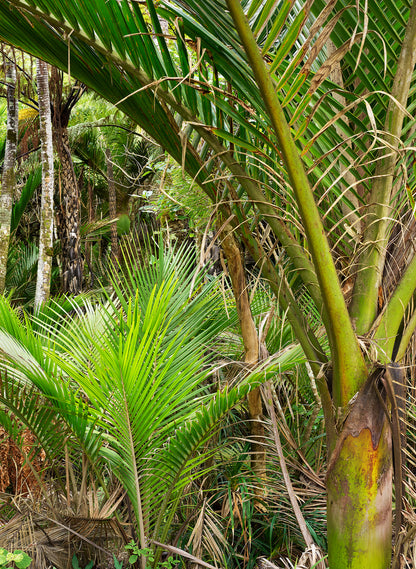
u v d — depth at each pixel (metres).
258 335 2.20
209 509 2.23
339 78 1.59
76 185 5.98
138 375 1.57
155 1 1.23
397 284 1.43
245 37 1.07
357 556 1.24
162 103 1.45
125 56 1.31
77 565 1.91
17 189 8.55
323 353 1.49
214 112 1.74
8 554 1.74
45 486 2.23
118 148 8.45
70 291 5.83
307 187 1.18
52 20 1.24
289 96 1.14
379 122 1.41
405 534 1.51
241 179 1.44
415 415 1.70
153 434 1.84
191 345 2.20
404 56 1.34
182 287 2.46
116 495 2.01
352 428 1.25
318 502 2.24
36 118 7.30
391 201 1.42
